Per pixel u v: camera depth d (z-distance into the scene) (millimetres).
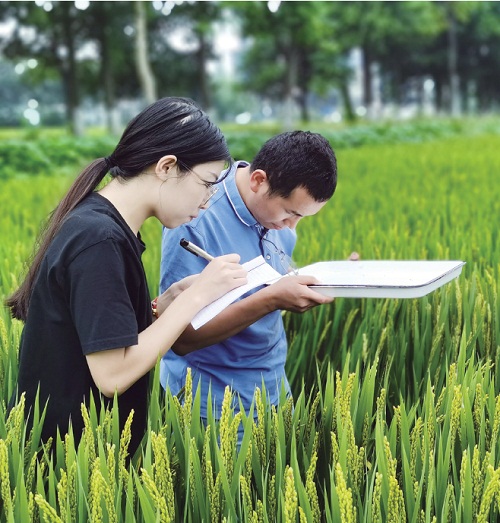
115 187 2256
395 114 57094
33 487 2283
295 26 29688
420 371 3385
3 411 2592
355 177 11375
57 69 34500
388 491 2133
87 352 2080
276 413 2373
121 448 2166
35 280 2217
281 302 2580
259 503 2062
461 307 3561
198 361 2807
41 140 20453
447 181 9992
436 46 55938
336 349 3889
